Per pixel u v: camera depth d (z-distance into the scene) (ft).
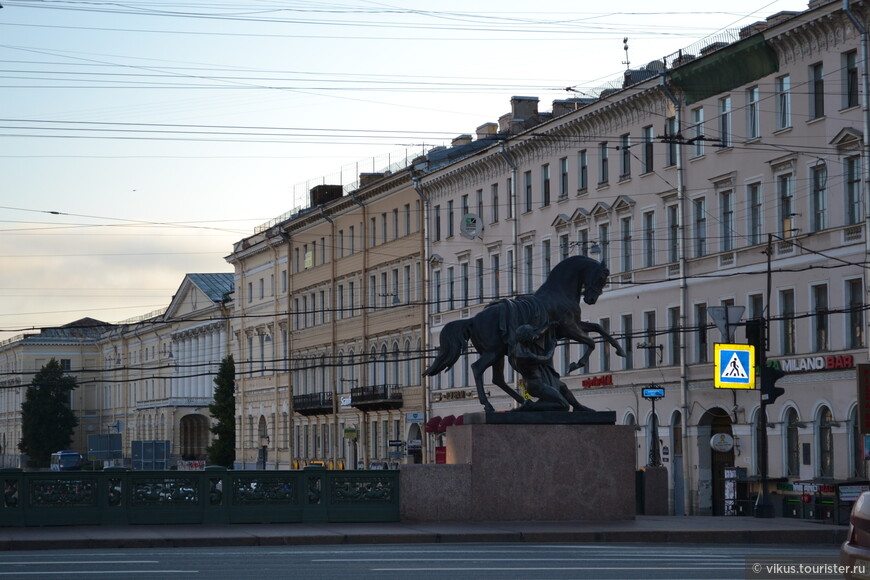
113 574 50.37
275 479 77.41
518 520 78.48
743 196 149.59
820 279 137.28
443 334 80.43
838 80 134.51
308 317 278.46
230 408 325.21
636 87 166.20
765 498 101.65
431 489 78.28
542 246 191.83
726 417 155.74
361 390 240.94
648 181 166.91
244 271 321.73
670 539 73.56
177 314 380.17
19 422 481.46
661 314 164.35
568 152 185.26
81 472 74.95
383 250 241.14
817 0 138.41
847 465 132.87
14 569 52.65
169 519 75.66
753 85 148.15
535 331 79.10
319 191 280.92
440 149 234.38
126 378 436.76
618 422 174.09
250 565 54.49
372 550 63.67
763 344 103.09
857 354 131.64
